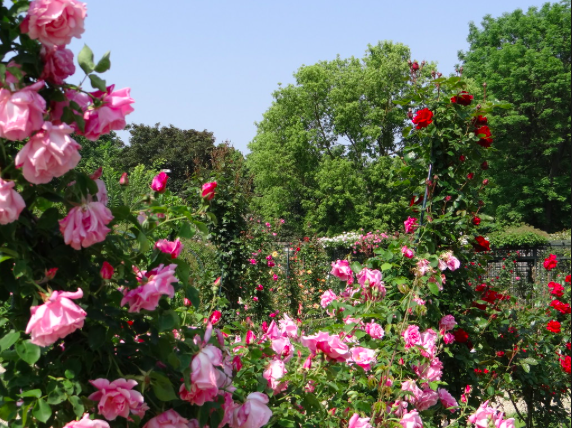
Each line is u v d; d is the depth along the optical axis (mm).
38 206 1670
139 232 1695
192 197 7988
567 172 32000
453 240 4203
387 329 2945
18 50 1531
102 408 1477
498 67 30750
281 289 11156
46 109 1542
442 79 4301
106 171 10852
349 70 32938
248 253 8062
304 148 31922
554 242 17984
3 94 1355
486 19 34594
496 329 4488
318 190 30609
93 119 1579
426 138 4348
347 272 3396
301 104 32969
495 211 31359
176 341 1690
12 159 1516
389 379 2789
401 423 2619
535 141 30531
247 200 8180
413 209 4375
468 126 4293
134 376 1556
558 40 30344
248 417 1849
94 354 1620
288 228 31781
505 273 11547
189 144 41406
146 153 41688
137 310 1581
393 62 30531
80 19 1468
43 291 1432
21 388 1569
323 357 2285
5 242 1515
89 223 1502
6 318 1548
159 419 1624
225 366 1949
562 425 5027
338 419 2547
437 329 3918
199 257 7680
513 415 5336
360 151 32531
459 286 4305
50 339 1376
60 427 1555
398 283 3549
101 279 1644
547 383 4750
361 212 29062
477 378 4059
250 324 2533
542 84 29812
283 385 2291
